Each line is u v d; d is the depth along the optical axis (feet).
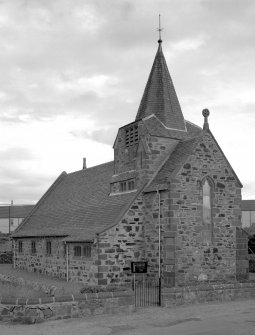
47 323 62.80
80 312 66.85
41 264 125.90
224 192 104.42
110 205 112.16
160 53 122.52
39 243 128.57
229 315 68.95
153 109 115.75
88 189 135.13
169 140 109.29
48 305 64.39
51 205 150.61
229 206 104.73
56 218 135.64
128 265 99.55
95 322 63.72
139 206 102.99
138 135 109.09
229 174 105.81
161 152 107.55
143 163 105.60
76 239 102.68
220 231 102.42
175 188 96.68
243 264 103.96
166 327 61.16
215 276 99.76
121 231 99.76
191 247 97.30
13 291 72.13
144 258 101.91
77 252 105.70
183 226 96.84
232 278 102.12
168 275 94.32
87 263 100.37
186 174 98.68
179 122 116.78
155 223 99.96
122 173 114.42
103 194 122.11
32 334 56.80
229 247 103.04
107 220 104.94
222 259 101.45
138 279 100.12
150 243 100.83
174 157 105.70
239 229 104.94
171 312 71.05
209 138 103.71
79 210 126.31
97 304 68.44
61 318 65.21
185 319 66.28
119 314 69.21
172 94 119.03
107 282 96.43
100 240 96.89
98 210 115.44
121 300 70.38
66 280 107.96
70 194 144.97
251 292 84.89
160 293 75.66
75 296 66.80
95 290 75.20
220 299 81.30
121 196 111.14
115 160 118.21
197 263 97.60
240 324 62.54
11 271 133.69
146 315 68.80
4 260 174.60
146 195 103.24
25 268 138.00
